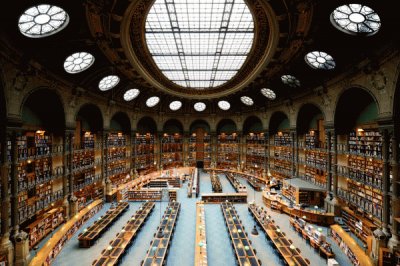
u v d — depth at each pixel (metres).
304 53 15.47
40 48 12.28
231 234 13.61
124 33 14.42
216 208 20.34
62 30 12.10
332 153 17.78
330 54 14.19
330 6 10.58
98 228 14.84
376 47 11.35
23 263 11.05
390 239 10.98
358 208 14.69
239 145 35.94
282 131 29.27
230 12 15.45
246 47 19.88
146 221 17.28
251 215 18.64
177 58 21.94
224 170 35.69
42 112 16.59
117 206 19.38
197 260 11.19
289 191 21.62
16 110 11.67
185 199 23.09
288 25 13.31
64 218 16.64
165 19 16.14
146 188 23.88
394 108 10.91
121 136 28.67
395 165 11.00
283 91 24.14
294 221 15.93
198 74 26.17
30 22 10.91
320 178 21.03
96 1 10.87
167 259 12.36
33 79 12.98
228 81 27.89
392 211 11.09
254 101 30.78
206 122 38.09
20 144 13.55
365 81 13.00
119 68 19.34
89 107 21.77
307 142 23.58
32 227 13.26
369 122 14.70
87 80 18.38
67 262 12.06
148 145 33.97
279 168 28.73
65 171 17.00
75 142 20.83
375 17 10.50
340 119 17.12
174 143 37.62
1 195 10.92
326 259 12.14
